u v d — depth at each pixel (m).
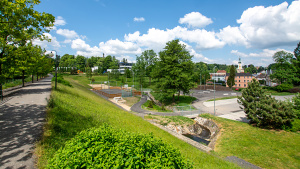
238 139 17.16
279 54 55.00
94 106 19.62
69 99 18.41
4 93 20.50
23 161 6.02
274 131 18.47
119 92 50.38
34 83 36.69
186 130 21.77
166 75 35.88
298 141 15.88
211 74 118.50
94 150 4.07
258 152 14.44
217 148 15.84
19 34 11.72
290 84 53.84
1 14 10.53
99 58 138.12
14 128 9.02
